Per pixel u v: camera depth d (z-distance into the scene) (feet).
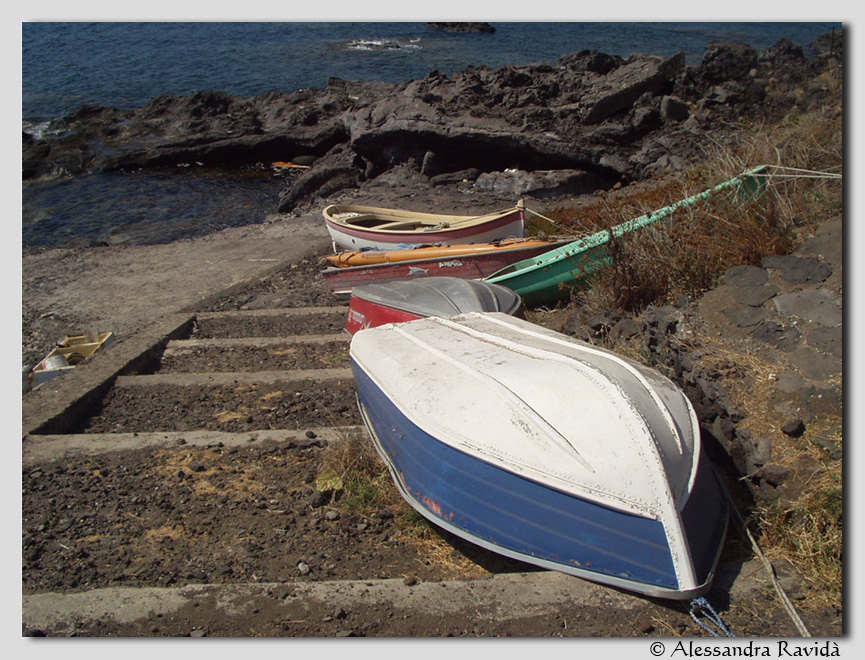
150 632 11.74
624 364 14.25
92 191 70.69
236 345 27.81
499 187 53.67
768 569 12.33
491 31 185.47
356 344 18.61
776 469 13.89
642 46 148.66
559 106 57.47
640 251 22.34
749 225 20.93
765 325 17.53
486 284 23.47
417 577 13.19
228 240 47.73
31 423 20.07
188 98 92.27
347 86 91.91
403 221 38.42
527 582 12.34
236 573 13.51
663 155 51.24
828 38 64.49
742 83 54.85
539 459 12.51
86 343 30.04
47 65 148.77
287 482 16.66
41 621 12.07
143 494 16.44
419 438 14.33
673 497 11.69
